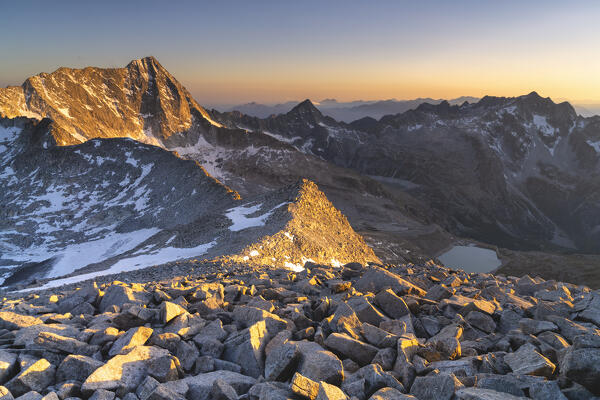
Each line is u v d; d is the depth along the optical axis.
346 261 79.75
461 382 7.27
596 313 10.76
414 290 13.62
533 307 11.66
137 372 7.89
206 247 82.12
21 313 11.59
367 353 8.73
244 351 8.92
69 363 7.89
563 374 7.18
